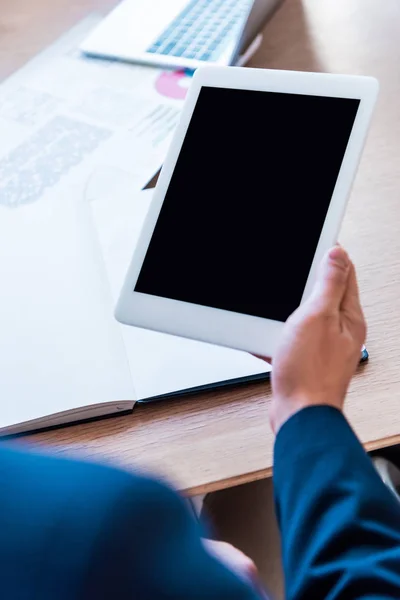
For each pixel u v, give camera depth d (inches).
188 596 10.9
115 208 25.5
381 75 30.0
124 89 32.3
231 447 18.5
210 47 33.7
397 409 18.5
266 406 19.2
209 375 19.8
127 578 10.0
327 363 15.5
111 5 38.8
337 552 13.2
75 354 20.7
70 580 9.5
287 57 32.4
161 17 36.6
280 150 19.0
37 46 36.2
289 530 13.8
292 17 35.2
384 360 19.7
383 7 34.7
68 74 33.9
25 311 22.0
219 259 18.7
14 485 10.2
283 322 17.6
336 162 18.3
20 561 9.5
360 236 23.3
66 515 10.0
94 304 22.0
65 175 27.9
